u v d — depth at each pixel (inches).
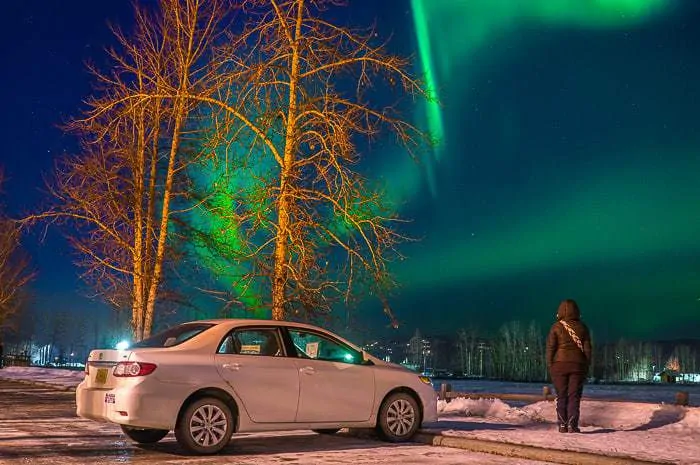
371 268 513.3
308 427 375.2
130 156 756.6
